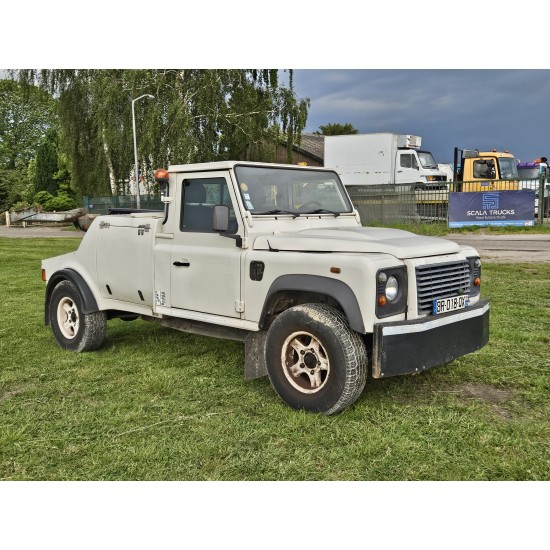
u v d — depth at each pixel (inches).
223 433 156.6
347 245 167.0
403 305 160.7
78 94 1259.8
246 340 184.9
